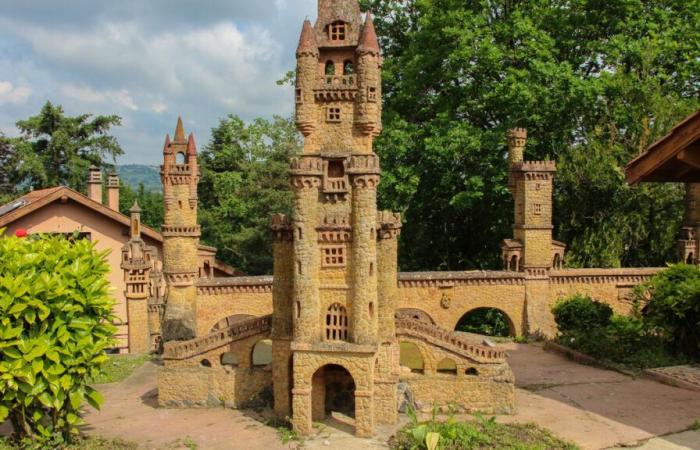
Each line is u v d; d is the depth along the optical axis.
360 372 24.84
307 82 26.97
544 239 45.09
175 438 24.81
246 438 24.88
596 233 50.38
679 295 34.09
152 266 45.78
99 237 51.44
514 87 46.66
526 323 44.69
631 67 52.56
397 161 50.97
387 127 51.69
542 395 30.02
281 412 27.41
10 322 19.94
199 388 29.05
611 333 37.16
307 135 27.36
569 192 51.81
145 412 28.36
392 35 58.69
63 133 76.50
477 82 51.28
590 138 50.31
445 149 48.03
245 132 73.75
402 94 52.78
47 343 20.36
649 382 31.94
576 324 40.44
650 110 48.78
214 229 68.00
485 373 27.72
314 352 25.19
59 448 21.67
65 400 22.16
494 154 48.72
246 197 65.00
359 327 25.33
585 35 52.81
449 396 28.00
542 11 50.28
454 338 28.09
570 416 26.62
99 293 22.17
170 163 39.91
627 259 53.28
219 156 73.44
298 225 25.50
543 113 49.25
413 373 28.94
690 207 47.03
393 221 27.59
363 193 25.33
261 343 44.22
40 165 74.12
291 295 27.42
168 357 29.08
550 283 45.50
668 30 49.97
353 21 27.84
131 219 44.34
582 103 47.91
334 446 23.86
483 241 57.88
